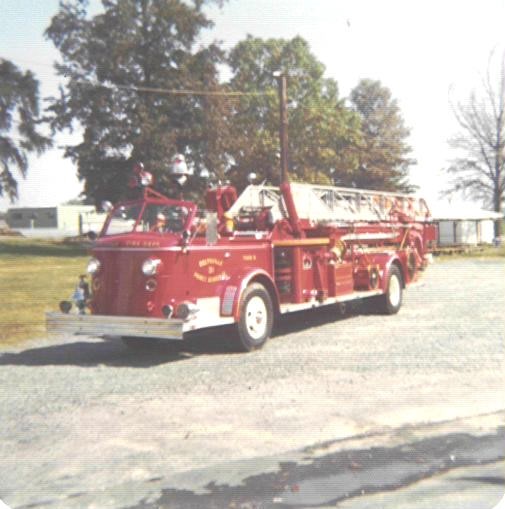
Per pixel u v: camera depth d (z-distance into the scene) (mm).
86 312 8062
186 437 4836
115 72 31094
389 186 35594
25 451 4609
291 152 33469
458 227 35875
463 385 6105
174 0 30578
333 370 6832
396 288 11180
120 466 4305
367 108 34406
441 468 4152
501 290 14102
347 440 4711
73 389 6305
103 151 31531
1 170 30984
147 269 7312
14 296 13758
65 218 39062
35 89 30812
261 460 4352
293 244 8938
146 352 8258
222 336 9070
